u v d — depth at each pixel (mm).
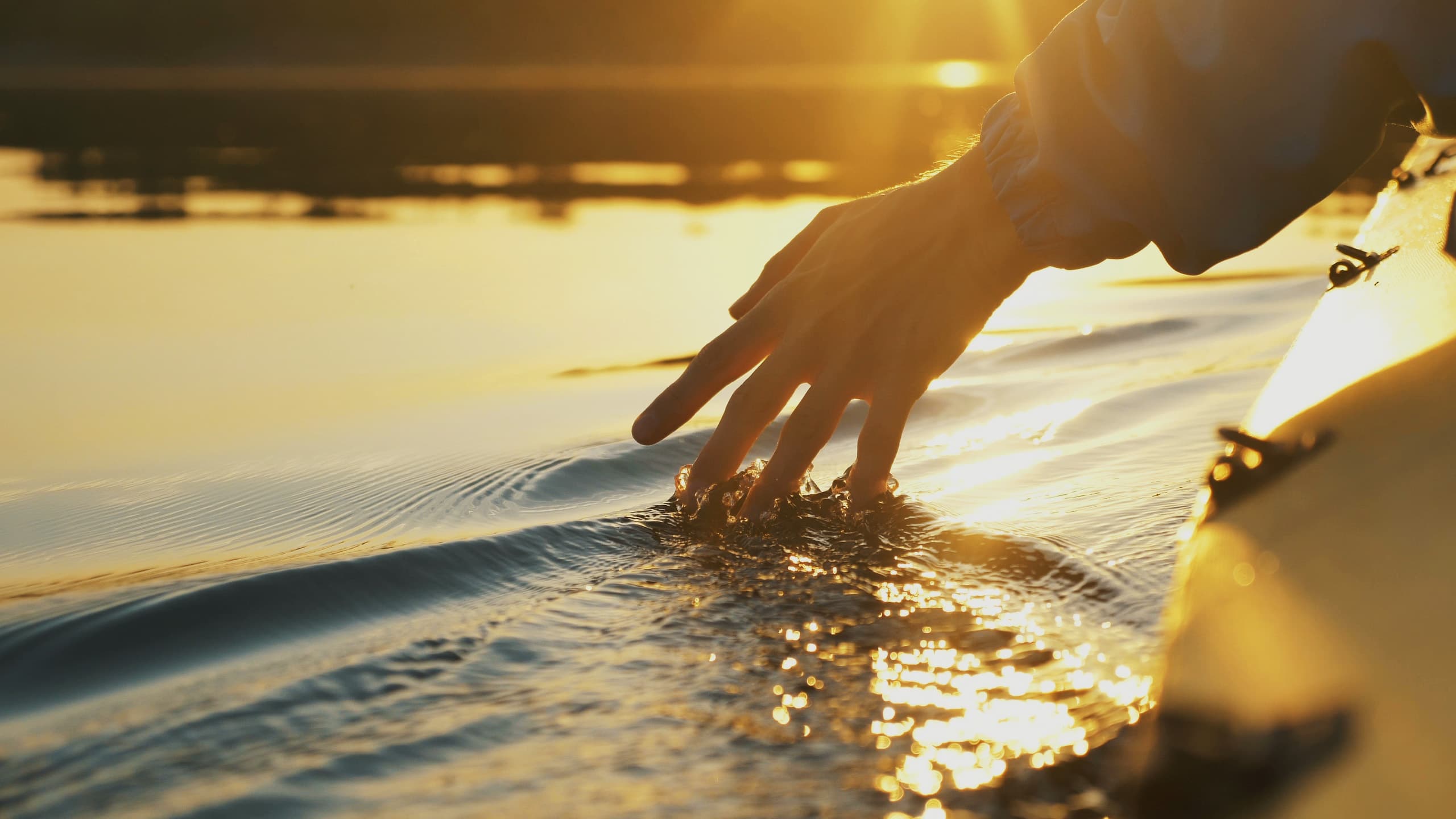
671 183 3906
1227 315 1658
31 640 830
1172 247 833
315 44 26578
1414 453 668
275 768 718
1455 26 745
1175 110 809
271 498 1070
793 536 937
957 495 1014
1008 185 863
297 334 1674
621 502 1039
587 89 13898
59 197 3400
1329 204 3102
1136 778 675
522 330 1700
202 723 750
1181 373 1337
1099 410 1213
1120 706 745
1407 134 5199
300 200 3377
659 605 856
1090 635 809
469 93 12227
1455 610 611
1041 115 846
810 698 761
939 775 703
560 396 1353
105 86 14117
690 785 701
